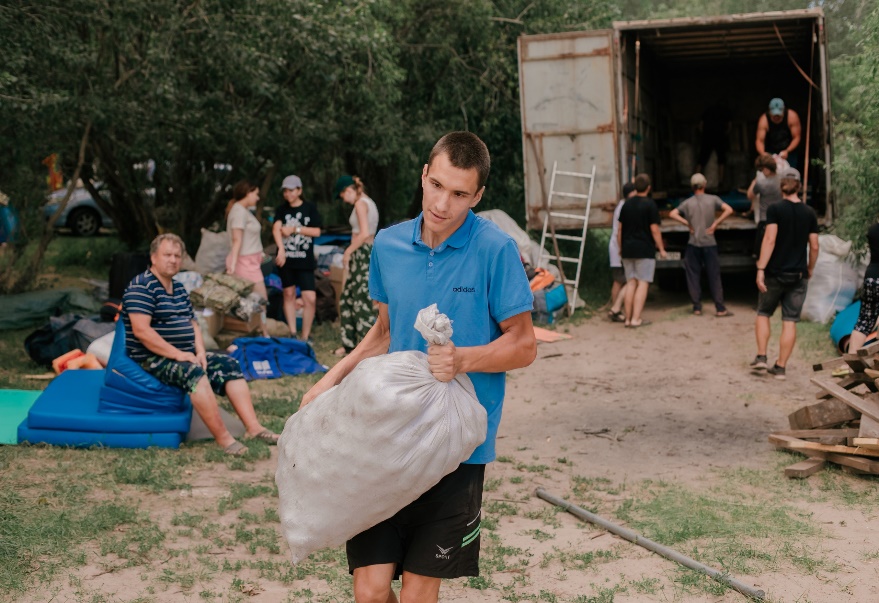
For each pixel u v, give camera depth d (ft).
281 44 36.94
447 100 53.26
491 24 51.34
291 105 42.01
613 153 44.27
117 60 38.47
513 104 54.60
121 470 19.56
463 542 9.71
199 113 38.81
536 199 45.44
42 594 13.88
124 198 53.16
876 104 31.68
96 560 15.24
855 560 15.62
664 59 58.29
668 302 47.34
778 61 59.47
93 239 64.13
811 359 32.50
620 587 14.69
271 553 16.06
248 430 22.94
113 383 21.68
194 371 21.57
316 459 9.18
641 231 39.83
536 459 22.54
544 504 19.11
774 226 29.55
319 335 36.86
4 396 24.59
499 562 15.71
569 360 34.42
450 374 9.13
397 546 9.77
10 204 39.17
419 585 9.76
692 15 77.15
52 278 48.21
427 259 9.86
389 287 10.05
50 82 33.99
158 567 15.16
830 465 21.04
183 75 36.81
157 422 21.62
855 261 37.47
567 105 44.50
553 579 15.15
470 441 9.21
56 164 45.27
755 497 19.21
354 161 57.26
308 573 15.24
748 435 24.30
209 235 35.81
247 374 29.86
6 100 29.89
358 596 9.73
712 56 57.47
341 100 46.14
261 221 53.31
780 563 15.52
